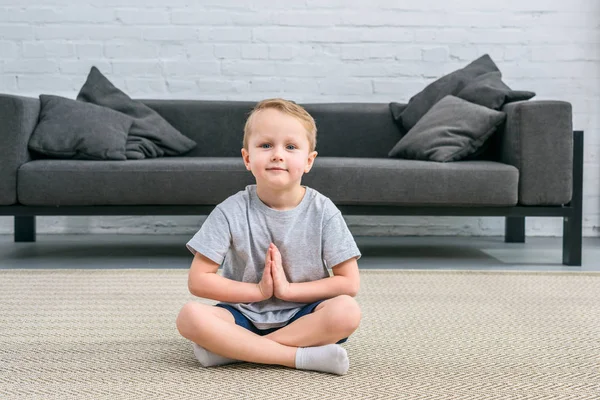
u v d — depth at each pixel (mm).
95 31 3641
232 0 3666
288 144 1293
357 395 1142
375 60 3713
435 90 3305
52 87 3645
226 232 1324
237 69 3695
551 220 3797
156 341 1521
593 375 1293
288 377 1241
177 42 3672
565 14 3705
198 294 1313
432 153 2857
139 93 3678
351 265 1357
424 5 3693
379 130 3422
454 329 1664
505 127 2859
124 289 2160
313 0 3684
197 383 1203
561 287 2250
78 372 1276
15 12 3609
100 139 2826
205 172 2670
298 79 3709
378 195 2680
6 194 2645
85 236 3627
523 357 1417
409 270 2527
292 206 1354
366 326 1685
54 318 1751
